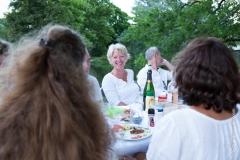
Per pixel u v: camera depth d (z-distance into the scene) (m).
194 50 0.94
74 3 12.45
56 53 0.61
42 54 0.58
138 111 2.07
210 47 0.92
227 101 0.89
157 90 2.89
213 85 0.86
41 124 0.50
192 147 0.89
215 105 0.89
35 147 0.50
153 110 1.71
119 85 2.71
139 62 6.82
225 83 0.87
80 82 0.59
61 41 0.76
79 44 0.85
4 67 0.64
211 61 0.88
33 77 0.55
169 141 0.91
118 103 2.56
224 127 0.90
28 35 0.84
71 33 0.87
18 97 0.54
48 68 0.56
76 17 12.31
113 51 2.76
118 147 1.25
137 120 1.76
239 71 0.91
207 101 0.88
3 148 0.51
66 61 0.60
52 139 0.50
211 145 0.88
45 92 0.53
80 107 0.56
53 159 0.50
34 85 0.54
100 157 0.59
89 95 0.60
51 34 0.82
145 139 1.42
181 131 0.90
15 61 0.60
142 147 1.38
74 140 0.52
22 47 0.64
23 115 0.52
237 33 5.47
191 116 0.91
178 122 0.91
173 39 5.69
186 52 0.97
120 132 1.43
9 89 0.57
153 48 3.30
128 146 1.33
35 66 0.56
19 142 0.51
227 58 0.90
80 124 0.55
